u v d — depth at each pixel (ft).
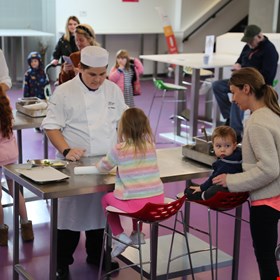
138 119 9.30
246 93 9.32
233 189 9.14
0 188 12.94
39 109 14.06
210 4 41.78
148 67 41.96
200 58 24.63
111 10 38.88
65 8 37.45
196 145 11.01
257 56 20.62
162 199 9.50
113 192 9.47
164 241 11.82
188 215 12.60
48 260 12.32
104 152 11.09
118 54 21.48
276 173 8.81
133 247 10.14
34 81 22.89
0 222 13.04
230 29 42.83
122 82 21.36
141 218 8.98
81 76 10.98
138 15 40.01
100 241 11.89
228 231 14.25
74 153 10.50
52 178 9.28
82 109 10.87
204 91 26.27
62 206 10.94
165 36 39.06
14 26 37.29
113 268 11.87
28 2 37.35
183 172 10.14
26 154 20.74
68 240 11.24
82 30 15.51
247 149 9.11
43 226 14.29
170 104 31.14
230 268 12.29
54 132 10.79
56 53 21.16
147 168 9.34
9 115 12.38
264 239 9.24
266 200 9.12
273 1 35.53
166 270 10.39
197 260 10.94
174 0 41.09
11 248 12.87
